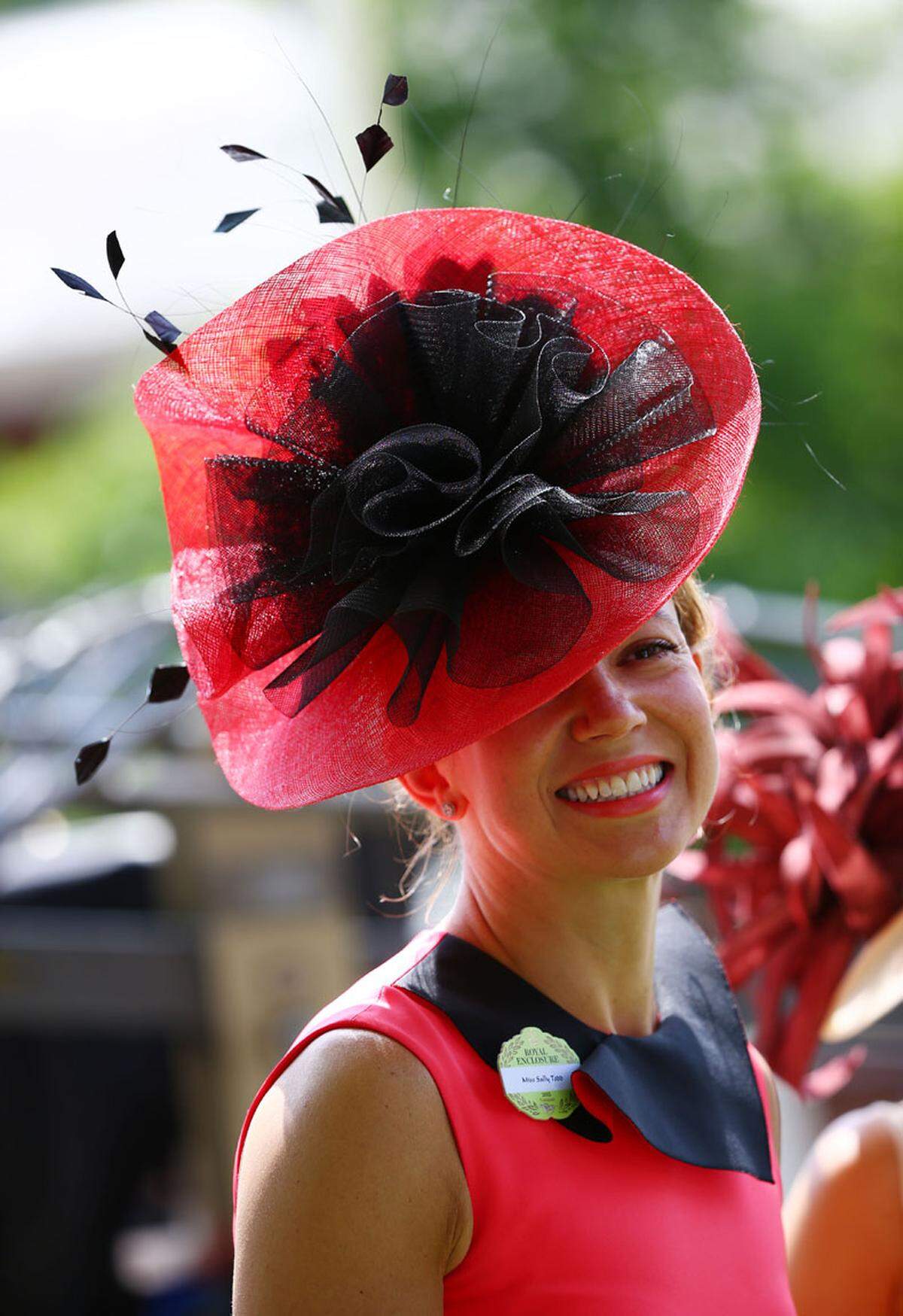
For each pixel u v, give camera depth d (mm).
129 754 7344
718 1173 3410
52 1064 7258
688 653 3379
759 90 14625
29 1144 7223
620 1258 3102
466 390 3178
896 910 4125
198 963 6988
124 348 16703
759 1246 3385
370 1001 3145
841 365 13875
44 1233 7219
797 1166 6121
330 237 3625
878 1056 6000
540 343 3191
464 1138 3021
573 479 3188
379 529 3004
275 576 3248
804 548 13469
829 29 14945
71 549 17828
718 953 4293
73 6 18844
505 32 14180
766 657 8578
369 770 3125
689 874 4391
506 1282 3043
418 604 3000
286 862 7121
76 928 7379
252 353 3307
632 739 3215
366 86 14625
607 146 13656
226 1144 7016
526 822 3217
